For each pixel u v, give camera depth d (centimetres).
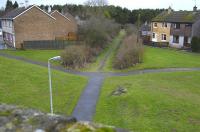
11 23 5797
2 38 7031
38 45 5612
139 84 3209
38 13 5731
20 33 5656
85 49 4678
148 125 2091
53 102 2623
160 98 2648
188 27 6144
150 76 3684
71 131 371
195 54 5578
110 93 2819
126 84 3180
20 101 2623
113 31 7188
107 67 4234
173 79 3538
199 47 5819
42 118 397
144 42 7156
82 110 2394
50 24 5906
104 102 2578
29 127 385
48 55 4919
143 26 8081
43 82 3247
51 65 4231
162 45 6719
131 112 2339
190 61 4731
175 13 6856
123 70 4056
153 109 2392
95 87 3122
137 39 5541
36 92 2900
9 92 2836
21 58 4622
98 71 3988
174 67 4244
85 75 3744
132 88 2978
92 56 4803
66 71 3944
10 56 4762
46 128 381
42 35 5862
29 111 420
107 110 2388
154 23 7119
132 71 4003
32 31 5747
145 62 4475
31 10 5650
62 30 6269
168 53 5578
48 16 5844
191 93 2928
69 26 6328
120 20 10481
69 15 6838
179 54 5500
